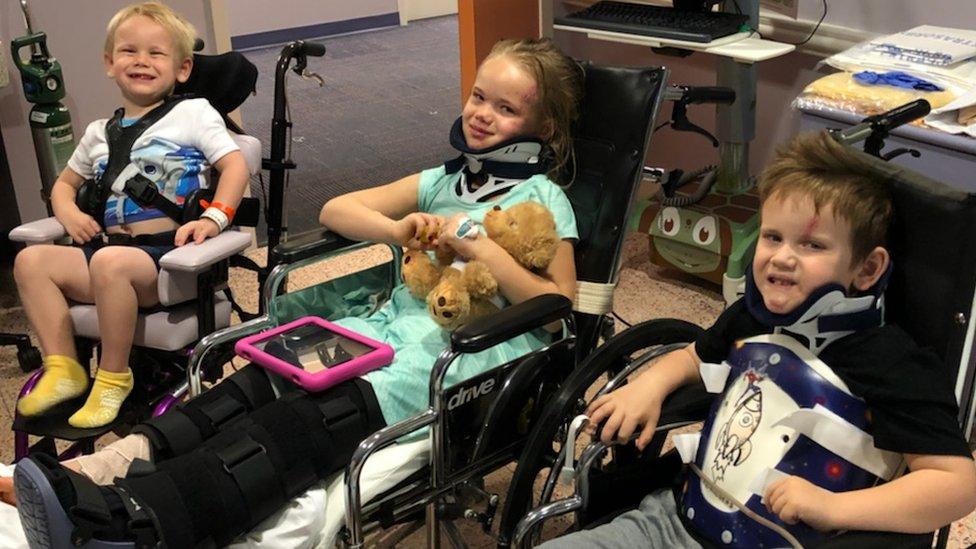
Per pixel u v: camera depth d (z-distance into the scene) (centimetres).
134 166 210
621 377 161
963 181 197
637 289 301
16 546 150
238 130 235
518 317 151
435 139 454
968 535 193
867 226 127
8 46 298
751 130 285
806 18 279
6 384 259
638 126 182
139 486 138
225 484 140
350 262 326
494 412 161
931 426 120
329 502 154
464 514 180
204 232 198
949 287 129
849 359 128
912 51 226
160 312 197
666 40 262
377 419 161
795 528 127
